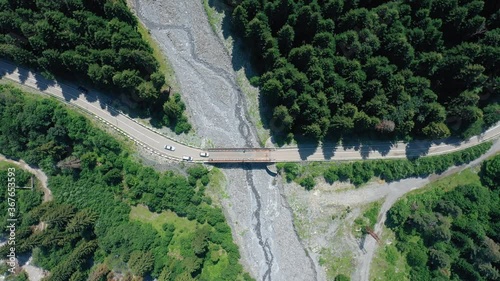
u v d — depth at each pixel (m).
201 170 93.19
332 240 94.81
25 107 89.00
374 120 85.19
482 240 91.50
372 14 80.69
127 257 89.44
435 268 94.06
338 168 92.81
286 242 95.06
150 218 94.69
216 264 94.19
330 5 79.69
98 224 92.19
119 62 83.50
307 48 79.56
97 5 85.19
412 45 84.12
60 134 89.88
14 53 85.06
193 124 93.50
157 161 93.25
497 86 87.44
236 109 93.12
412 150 94.44
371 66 82.81
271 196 94.62
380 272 95.25
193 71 92.81
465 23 82.88
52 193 93.19
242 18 82.12
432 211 95.19
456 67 83.44
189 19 91.75
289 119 84.19
